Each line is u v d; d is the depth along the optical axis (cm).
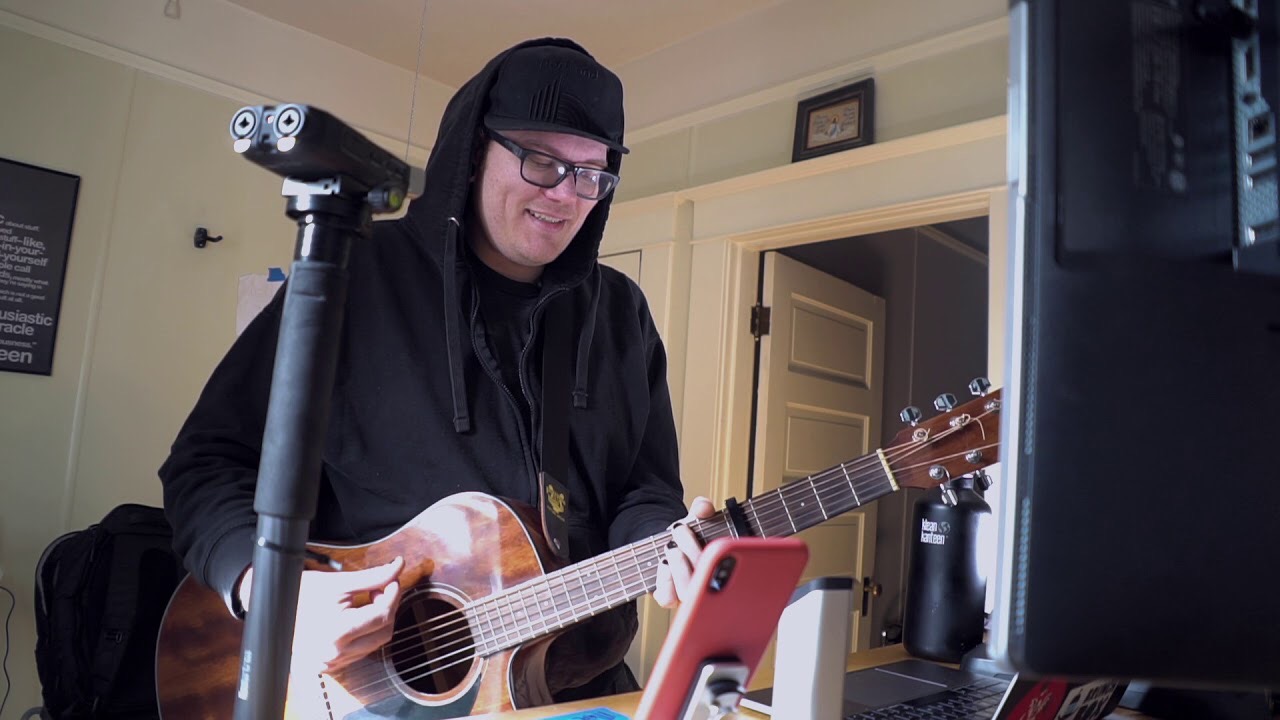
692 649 43
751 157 302
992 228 231
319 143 43
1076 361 39
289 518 44
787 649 49
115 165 282
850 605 49
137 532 239
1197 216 40
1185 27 41
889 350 379
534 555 111
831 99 276
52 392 268
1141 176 40
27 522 261
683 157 326
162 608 239
